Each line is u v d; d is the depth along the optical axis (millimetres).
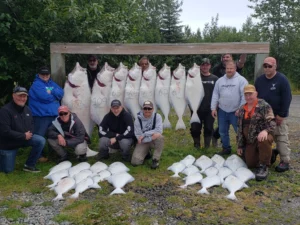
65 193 4152
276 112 4742
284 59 19766
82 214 3568
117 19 7105
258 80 4867
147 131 4969
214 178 4332
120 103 5102
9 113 4578
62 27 6090
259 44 5371
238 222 3385
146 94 5422
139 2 9391
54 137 5074
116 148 5371
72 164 5254
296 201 3889
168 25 19422
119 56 7859
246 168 4625
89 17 6199
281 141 4828
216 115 5332
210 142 6422
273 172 4828
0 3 5742
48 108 5230
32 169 4875
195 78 5371
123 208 3707
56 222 3400
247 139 4750
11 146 4703
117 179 4258
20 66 6055
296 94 17375
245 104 4789
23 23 5758
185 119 8977
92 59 6062
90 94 5582
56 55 5605
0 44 5930
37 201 3920
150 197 4008
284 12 19438
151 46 5527
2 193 4125
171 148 6035
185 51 5508
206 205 3779
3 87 6379
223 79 5180
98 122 5535
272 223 3373
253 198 3965
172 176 4660
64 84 5719
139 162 5117
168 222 3391
